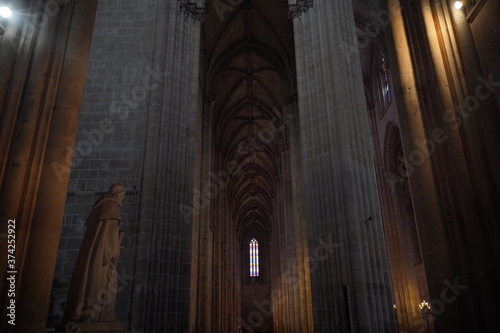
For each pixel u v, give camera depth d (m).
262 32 24.78
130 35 14.68
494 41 4.64
